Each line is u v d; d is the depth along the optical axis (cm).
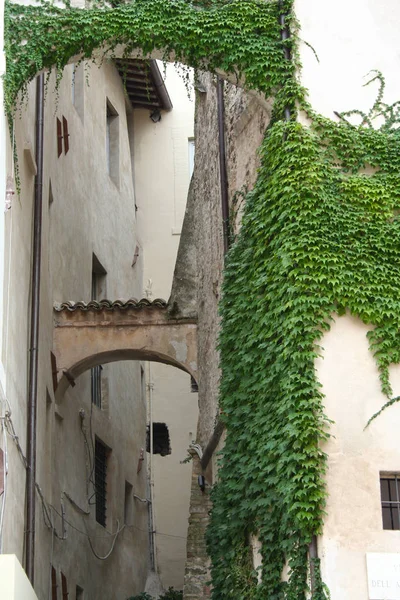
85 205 2577
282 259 1512
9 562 1181
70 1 1730
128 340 2223
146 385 3172
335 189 1554
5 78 1577
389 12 1691
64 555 2150
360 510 1408
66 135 2345
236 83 1689
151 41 1684
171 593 2684
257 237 1617
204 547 2055
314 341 1473
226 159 1981
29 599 1320
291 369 1459
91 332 2222
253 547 1576
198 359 2209
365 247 1521
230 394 1658
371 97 1633
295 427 1427
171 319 2234
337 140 1585
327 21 1680
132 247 3083
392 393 1461
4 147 1521
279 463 1437
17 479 1619
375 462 1431
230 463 1631
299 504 1398
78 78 2669
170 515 3053
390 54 1661
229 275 1697
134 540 2817
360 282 1501
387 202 1551
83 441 2394
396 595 1370
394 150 1592
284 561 1466
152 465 3103
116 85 3088
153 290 3219
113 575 2572
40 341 1938
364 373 1467
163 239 3275
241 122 1883
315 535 1398
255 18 1684
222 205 1956
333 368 1466
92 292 2698
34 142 1909
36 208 1894
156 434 3180
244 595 1555
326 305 1488
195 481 2130
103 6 1703
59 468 2162
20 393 1686
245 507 1568
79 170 2538
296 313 1480
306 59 1652
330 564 1382
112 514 2603
